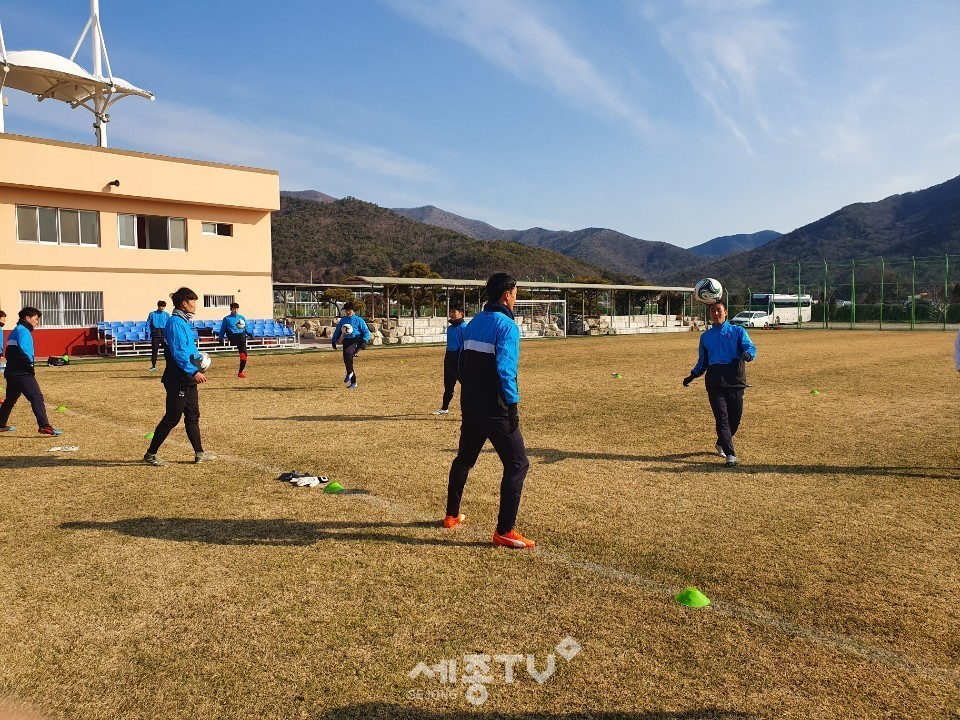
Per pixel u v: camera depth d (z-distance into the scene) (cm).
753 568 423
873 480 642
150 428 912
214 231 2823
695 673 302
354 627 346
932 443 818
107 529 492
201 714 273
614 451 774
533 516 529
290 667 308
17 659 314
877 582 402
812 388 1373
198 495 581
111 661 313
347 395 1273
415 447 787
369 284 3130
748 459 732
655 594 385
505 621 352
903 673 303
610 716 271
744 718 269
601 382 1498
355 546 461
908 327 5006
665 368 1845
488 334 462
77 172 2383
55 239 2398
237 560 434
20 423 953
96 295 2489
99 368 1898
